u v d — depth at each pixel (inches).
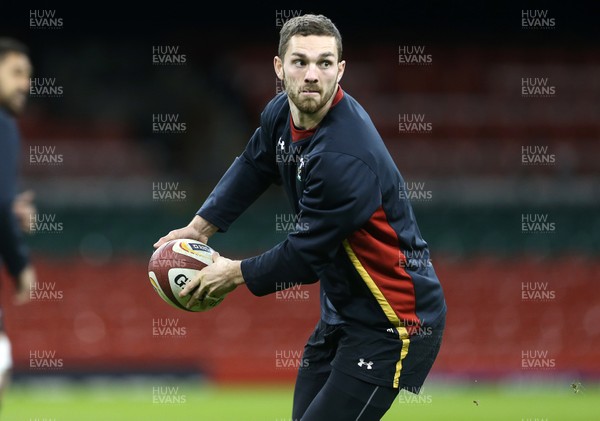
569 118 4220.0
